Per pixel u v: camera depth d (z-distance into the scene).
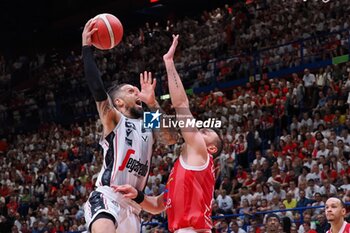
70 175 23.58
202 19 33.00
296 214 15.38
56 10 40.88
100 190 5.85
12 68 38.62
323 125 19.16
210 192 5.71
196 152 5.67
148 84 6.23
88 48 5.75
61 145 27.91
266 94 22.02
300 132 19.53
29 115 33.88
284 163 17.95
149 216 17.36
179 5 37.09
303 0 27.05
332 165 16.67
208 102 24.06
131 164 5.87
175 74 5.76
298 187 16.27
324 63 24.05
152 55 32.31
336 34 24.20
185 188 5.61
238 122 21.56
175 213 5.64
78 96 32.59
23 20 40.88
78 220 20.02
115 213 5.74
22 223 22.25
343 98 20.33
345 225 9.09
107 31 5.75
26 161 28.05
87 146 26.00
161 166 20.17
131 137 5.90
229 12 31.50
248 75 26.09
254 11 29.22
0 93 36.12
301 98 21.20
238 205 17.41
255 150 20.17
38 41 41.34
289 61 25.12
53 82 35.22
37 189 24.36
